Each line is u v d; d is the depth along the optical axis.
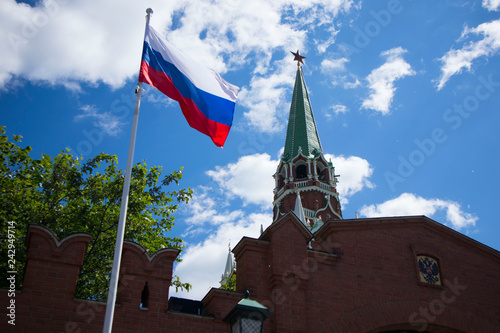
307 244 15.66
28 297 12.12
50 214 20.97
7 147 21.22
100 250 21.52
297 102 95.75
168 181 23.67
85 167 22.53
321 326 14.53
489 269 17.91
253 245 15.21
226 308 13.95
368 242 16.62
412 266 16.78
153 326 12.99
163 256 13.92
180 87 14.87
